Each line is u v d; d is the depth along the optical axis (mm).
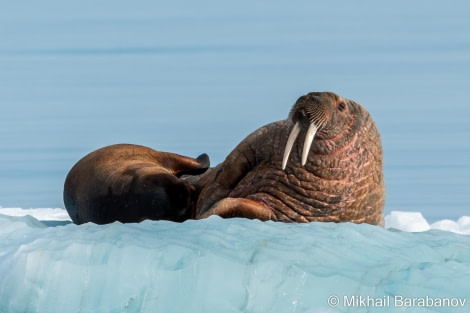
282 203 23406
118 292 17562
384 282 17000
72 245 18188
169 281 17438
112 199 25766
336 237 19359
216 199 24672
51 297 17812
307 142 21828
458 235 20766
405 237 20188
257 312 17125
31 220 22453
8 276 18031
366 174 23516
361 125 23391
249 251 17844
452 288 16875
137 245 17969
